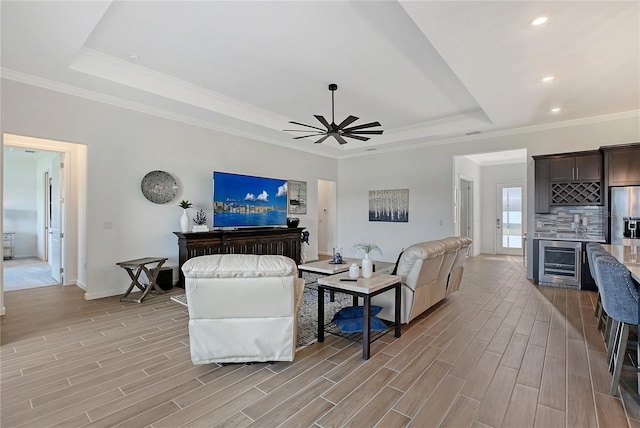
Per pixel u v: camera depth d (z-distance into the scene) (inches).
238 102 200.7
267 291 94.0
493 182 366.6
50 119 154.5
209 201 222.2
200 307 95.0
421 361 104.5
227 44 130.5
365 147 291.0
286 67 151.1
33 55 126.6
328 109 212.7
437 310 156.1
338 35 122.7
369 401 82.7
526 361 104.3
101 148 172.7
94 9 97.2
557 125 213.3
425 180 279.1
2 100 141.2
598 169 194.4
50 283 210.4
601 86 149.7
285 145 280.5
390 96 187.8
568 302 169.0
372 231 314.7
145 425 73.4
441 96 187.5
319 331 119.8
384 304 135.0
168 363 103.0
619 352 85.2
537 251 212.5
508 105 177.3
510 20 97.1
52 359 105.3
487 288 199.3
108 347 114.5
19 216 324.5
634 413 77.5
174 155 203.0
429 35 105.5
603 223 198.5
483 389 88.2
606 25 99.9
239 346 98.3
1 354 108.9
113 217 178.4
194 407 80.0
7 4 94.0
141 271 185.0
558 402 82.1
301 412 78.1
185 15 110.7
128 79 156.4
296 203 292.4
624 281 83.6
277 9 106.8
